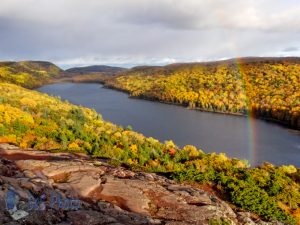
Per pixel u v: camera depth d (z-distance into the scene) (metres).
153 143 67.56
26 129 53.59
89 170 18.05
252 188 19.73
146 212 13.95
